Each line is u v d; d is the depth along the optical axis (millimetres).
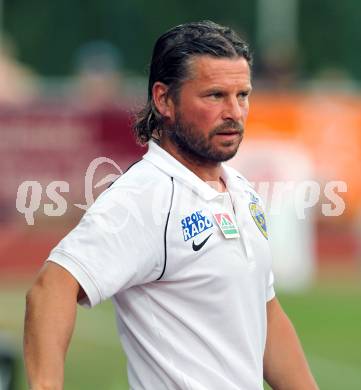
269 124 50906
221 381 13578
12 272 49938
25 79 69750
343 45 99688
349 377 32469
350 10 99750
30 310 13148
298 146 51250
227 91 13617
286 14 95562
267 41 93750
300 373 15133
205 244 13523
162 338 13602
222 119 13641
